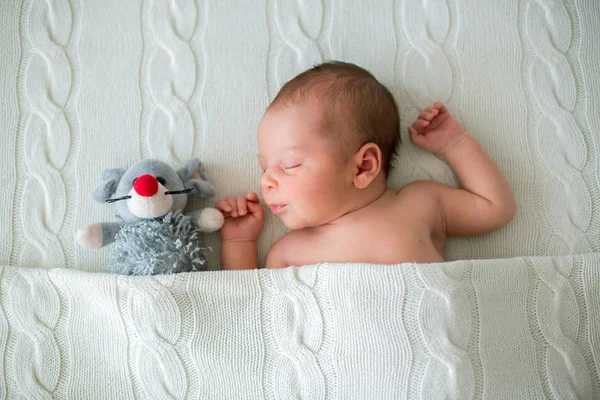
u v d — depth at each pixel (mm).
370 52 1257
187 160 1197
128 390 1021
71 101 1198
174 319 1002
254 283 1011
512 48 1267
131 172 1075
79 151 1182
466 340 969
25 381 1031
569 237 1195
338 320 979
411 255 1070
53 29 1215
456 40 1265
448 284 970
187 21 1237
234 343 1004
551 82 1256
